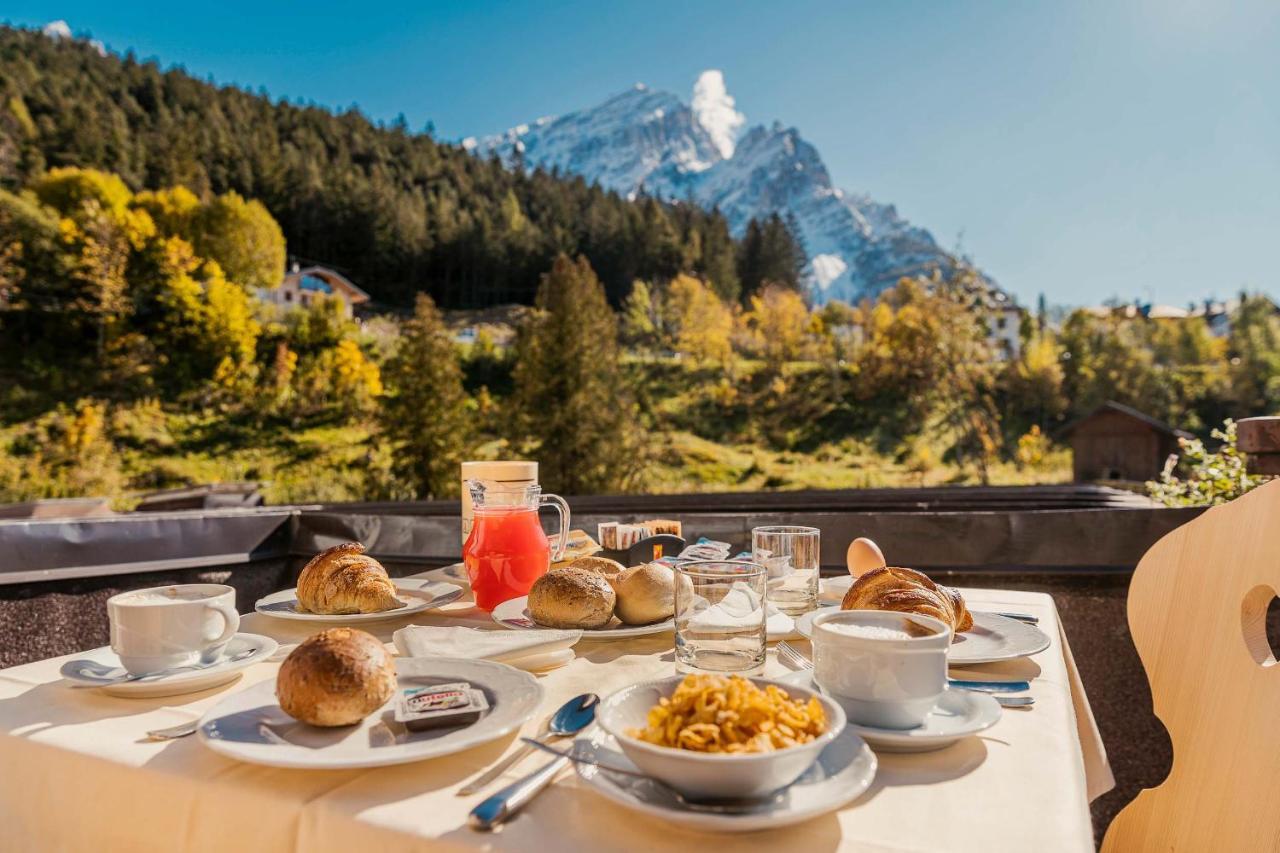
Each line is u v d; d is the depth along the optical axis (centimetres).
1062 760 56
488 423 3625
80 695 72
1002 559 188
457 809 48
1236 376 4650
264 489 3088
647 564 100
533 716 66
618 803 45
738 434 3984
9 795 60
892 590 82
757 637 75
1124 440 2792
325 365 3666
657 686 57
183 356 3603
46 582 176
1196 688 94
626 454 2812
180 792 52
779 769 44
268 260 4316
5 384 3322
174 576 198
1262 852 83
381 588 103
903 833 45
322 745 56
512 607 102
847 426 4022
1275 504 89
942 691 60
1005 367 4366
